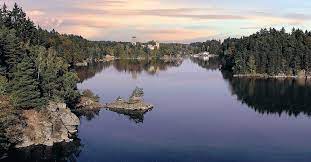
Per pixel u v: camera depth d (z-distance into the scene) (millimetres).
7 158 91562
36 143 99938
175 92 189500
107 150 97938
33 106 106625
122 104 149250
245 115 140125
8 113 95812
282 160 92500
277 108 153000
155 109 148000
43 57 129250
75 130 113688
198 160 90938
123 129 117625
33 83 107375
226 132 116312
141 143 103875
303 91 195875
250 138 110312
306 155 96500
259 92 192500
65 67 142500
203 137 110375
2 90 99312
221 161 90688
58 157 92875
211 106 155875
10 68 110375
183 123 126625
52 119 108000
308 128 122375
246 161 91062
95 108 145125
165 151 97312
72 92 136375
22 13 181875
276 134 114938
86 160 90750
